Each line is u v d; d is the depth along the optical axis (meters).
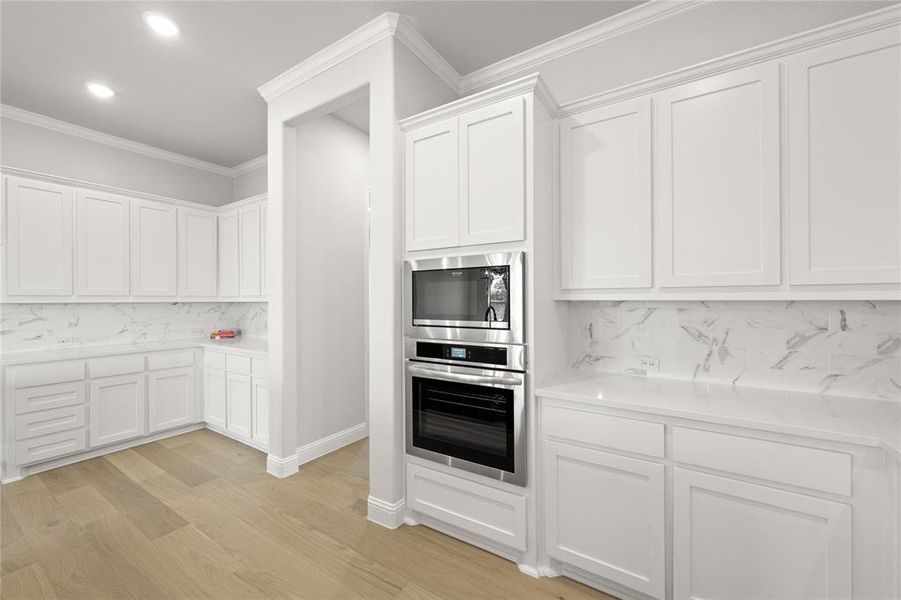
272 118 2.87
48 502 2.46
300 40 2.38
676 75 1.72
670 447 1.53
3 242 2.89
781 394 1.73
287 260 2.88
